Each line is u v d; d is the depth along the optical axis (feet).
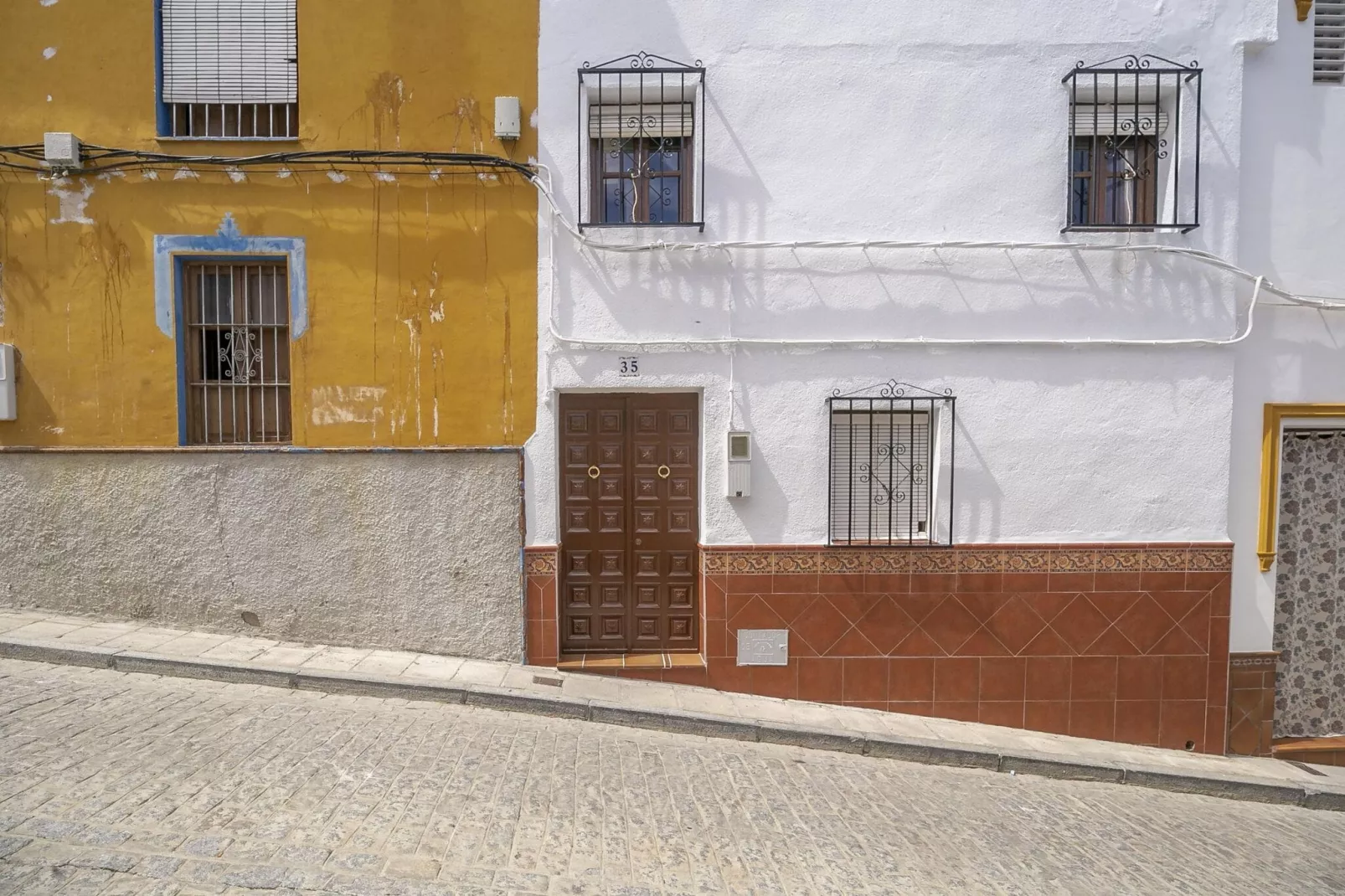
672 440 19.25
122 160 18.06
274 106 18.71
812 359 18.62
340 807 11.69
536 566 18.69
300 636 18.65
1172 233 18.61
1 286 18.29
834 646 18.80
